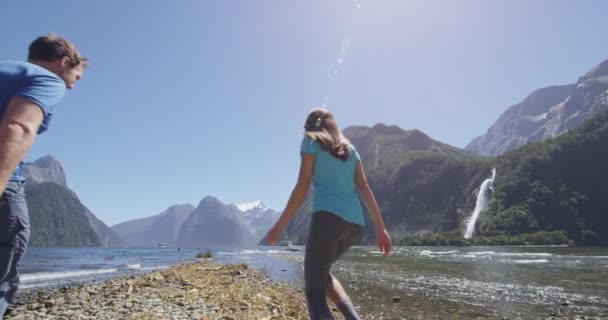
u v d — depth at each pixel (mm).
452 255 40156
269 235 3266
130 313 7250
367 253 48125
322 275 3191
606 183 105438
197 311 7172
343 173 3381
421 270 21359
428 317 8422
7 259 2549
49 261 39500
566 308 9555
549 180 110250
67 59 2670
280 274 19812
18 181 2629
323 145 3365
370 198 3732
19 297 10633
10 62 2230
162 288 10609
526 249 59750
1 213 2512
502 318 8375
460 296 11570
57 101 2301
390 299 11016
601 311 9148
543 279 16016
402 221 150875
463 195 142000
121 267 28016
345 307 3381
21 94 2090
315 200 3365
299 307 8109
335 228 3191
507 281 15422
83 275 20578
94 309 7809
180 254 61031
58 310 7988
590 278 16312
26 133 1988
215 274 15773
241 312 7035
